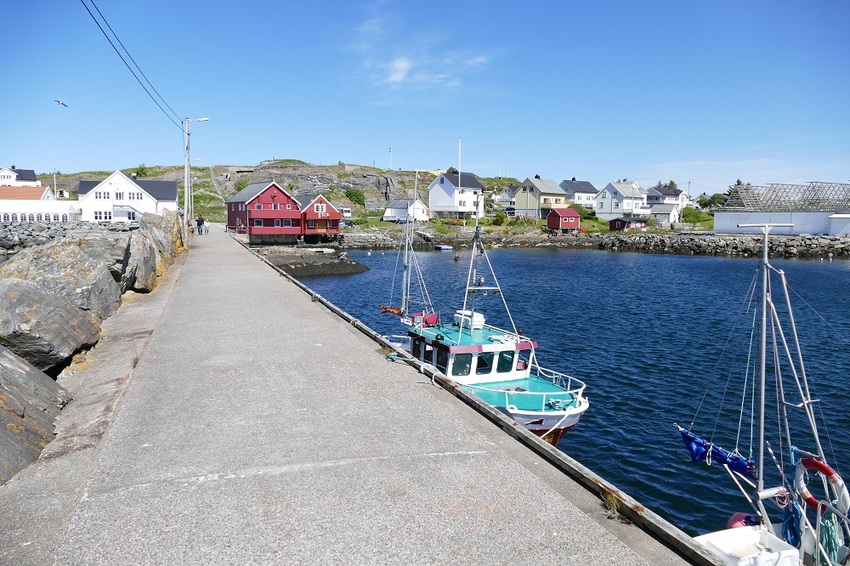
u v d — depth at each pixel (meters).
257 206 71.75
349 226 94.38
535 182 113.69
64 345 9.85
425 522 5.42
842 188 92.25
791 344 25.66
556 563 4.85
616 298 40.16
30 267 13.55
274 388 9.31
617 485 13.20
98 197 67.44
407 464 6.66
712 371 21.56
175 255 33.88
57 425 7.60
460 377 14.57
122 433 7.36
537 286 46.78
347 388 9.42
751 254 76.00
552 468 6.70
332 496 5.86
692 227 111.44
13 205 63.94
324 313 16.17
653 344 25.95
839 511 7.30
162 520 5.32
